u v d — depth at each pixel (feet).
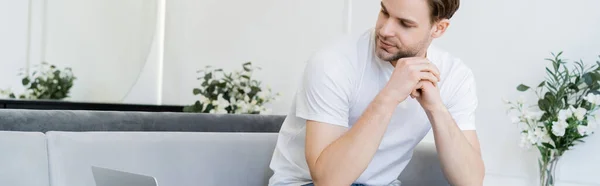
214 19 14.55
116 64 14.34
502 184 9.77
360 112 6.43
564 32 9.23
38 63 13.03
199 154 7.43
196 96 14.79
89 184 6.61
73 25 13.57
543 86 9.35
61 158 6.49
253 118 9.32
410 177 8.32
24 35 12.87
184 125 8.44
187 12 15.15
